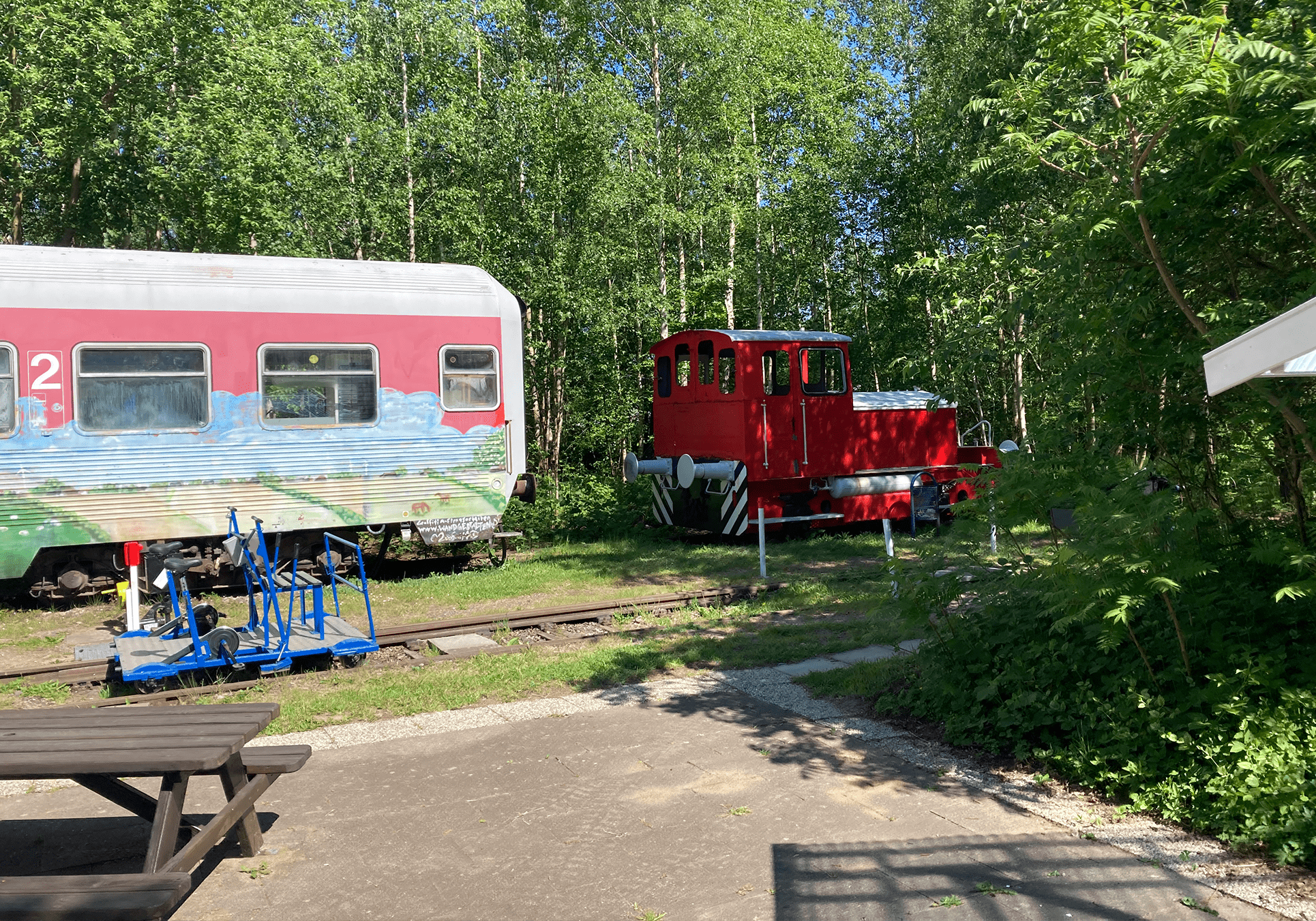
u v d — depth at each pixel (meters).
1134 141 5.56
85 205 21.22
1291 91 4.84
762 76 26.42
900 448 16.50
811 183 24.61
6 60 18.06
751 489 15.36
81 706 6.93
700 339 15.92
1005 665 5.70
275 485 11.54
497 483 12.91
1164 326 5.84
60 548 10.84
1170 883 3.79
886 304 23.55
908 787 4.92
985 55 18.28
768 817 4.57
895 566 6.27
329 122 18.55
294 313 11.62
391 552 14.66
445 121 18.59
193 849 3.69
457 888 3.92
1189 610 5.26
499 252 18.88
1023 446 6.17
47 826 4.64
